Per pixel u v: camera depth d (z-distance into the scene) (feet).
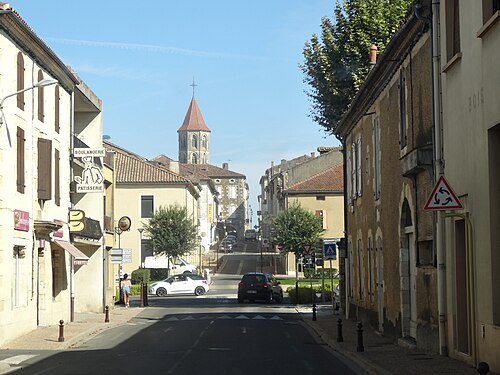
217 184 592.19
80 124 128.57
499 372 42.50
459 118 49.67
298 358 62.03
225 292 204.33
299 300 153.79
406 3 120.06
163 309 133.80
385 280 78.23
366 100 87.30
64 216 100.73
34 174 85.30
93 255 126.93
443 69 52.65
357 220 99.96
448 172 52.44
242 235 586.45
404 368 49.14
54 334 82.17
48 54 88.33
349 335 80.69
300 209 243.40
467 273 48.19
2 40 74.08
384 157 77.77
